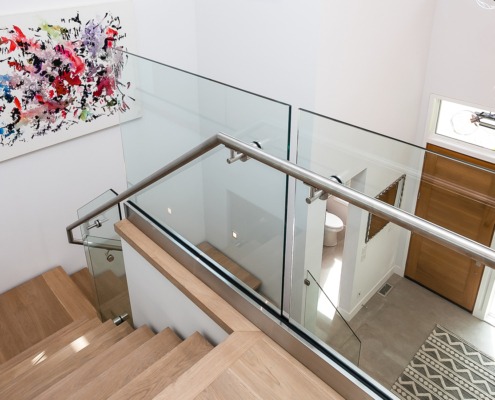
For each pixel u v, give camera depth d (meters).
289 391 1.63
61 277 4.39
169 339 2.37
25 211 4.12
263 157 1.69
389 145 1.42
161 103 2.30
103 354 2.54
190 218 2.23
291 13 3.50
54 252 4.46
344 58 3.62
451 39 4.23
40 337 3.84
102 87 4.12
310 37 3.41
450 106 4.52
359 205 1.40
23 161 3.96
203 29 4.41
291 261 1.73
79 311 4.07
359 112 3.99
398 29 3.97
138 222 2.59
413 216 1.28
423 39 4.29
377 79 4.01
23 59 3.61
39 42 3.64
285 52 3.67
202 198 2.13
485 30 3.99
